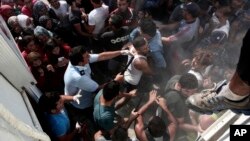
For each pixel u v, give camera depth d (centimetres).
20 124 359
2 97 395
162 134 539
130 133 697
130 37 704
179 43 739
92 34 806
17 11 830
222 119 340
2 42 521
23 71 555
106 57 673
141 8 860
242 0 768
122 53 677
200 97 315
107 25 803
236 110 240
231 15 773
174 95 558
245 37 191
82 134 650
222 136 321
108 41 707
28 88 590
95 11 773
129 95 664
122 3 758
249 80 201
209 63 636
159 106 588
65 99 632
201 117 514
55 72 721
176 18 777
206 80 614
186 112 562
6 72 522
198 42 761
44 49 710
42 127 577
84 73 618
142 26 659
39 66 697
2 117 298
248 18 774
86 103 658
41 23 783
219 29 720
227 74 639
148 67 648
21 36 742
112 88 551
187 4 738
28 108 551
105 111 565
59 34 811
